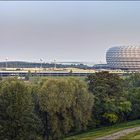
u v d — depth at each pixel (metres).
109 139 143.25
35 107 160.12
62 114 159.12
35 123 150.38
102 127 185.88
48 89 157.38
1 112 145.25
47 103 156.25
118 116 193.50
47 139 158.88
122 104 192.00
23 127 144.38
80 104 165.12
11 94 145.88
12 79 155.50
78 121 164.75
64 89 159.62
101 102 186.12
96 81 191.75
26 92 148.75
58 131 158.00
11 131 143.50
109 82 193.75
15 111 143.75
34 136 148.00
